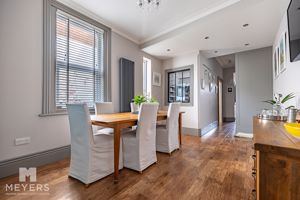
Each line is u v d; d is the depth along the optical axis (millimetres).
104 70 3111
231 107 7191
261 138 799
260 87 3754
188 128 4223
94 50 2967
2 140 1808
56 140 2314
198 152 2709
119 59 3488
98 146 1708
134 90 3820
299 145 663
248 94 3920
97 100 3012
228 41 3338
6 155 1836
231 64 6699
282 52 2467
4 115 1821
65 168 2057
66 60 2500
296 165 641
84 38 2799
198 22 2721
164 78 4918
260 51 3760
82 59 2758
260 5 2072
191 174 1881
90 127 1627
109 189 1563
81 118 1630
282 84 2539
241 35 3020
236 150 2814
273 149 661
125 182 1698
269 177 693
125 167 2062
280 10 2178
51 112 2244
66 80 2496
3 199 1401
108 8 2639
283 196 667
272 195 688
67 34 2520
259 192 714
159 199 1407
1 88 1799
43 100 2152
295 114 1232
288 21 1911
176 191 1528
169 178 1785
